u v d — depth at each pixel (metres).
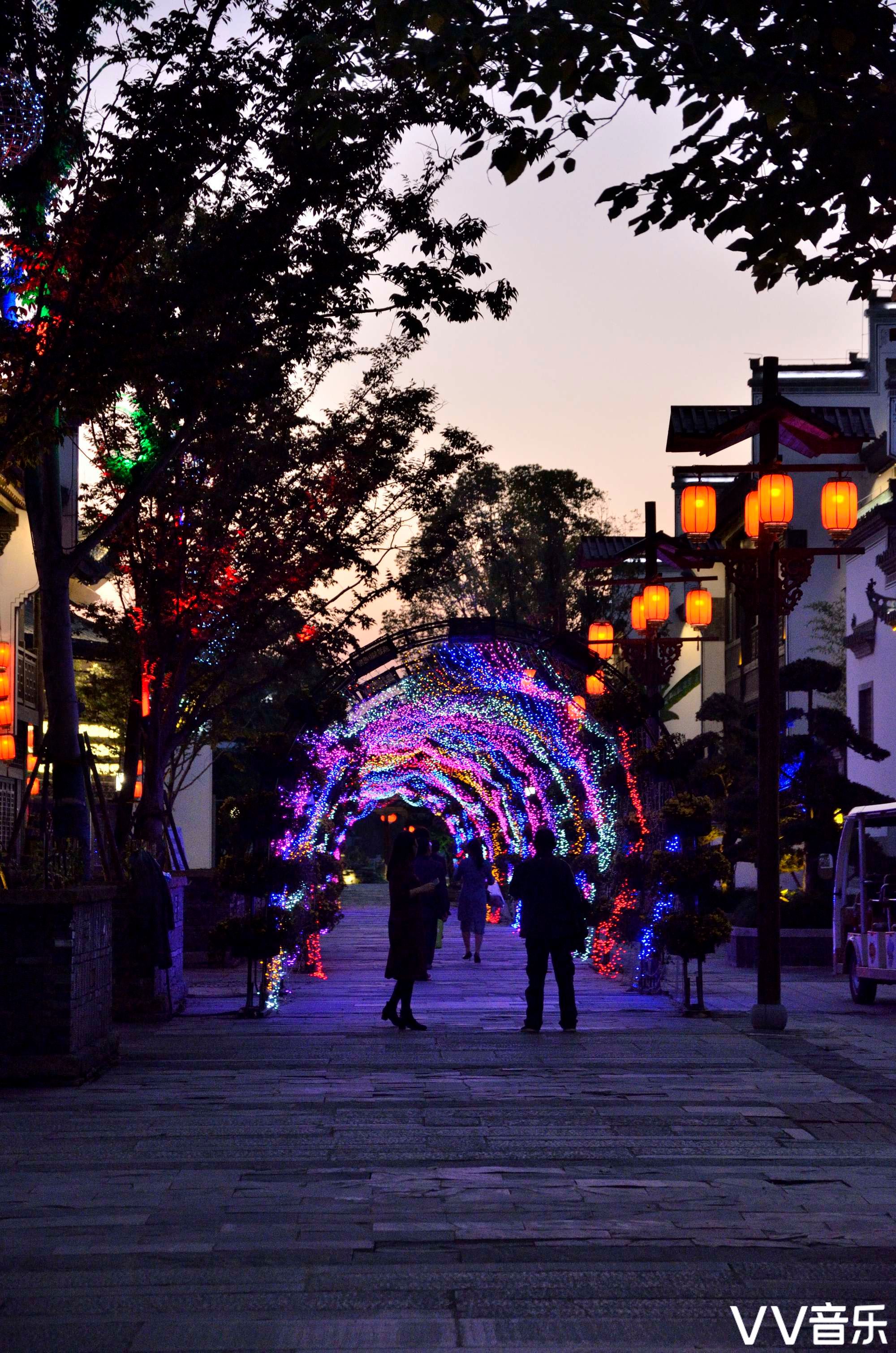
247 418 21.39
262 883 18.52
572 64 6.88
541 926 17.08
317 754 24.64
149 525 22.20
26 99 13.63
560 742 35.62
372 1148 10.24
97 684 31.34
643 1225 8.12
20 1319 6.50
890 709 30.31
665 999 21.17
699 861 18.64
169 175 13.73
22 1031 13.18
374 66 13.78
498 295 15.27
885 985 23.69
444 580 25.89
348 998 21.41
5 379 14.11
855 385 39.09
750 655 40.97
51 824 16.80
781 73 6.94
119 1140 10.55
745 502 18.55
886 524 29.66
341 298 15.19
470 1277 7.14
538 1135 10.72
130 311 13.92
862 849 20.39
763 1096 12.46
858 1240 7.82
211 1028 17.42
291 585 23.83
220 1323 6.45
